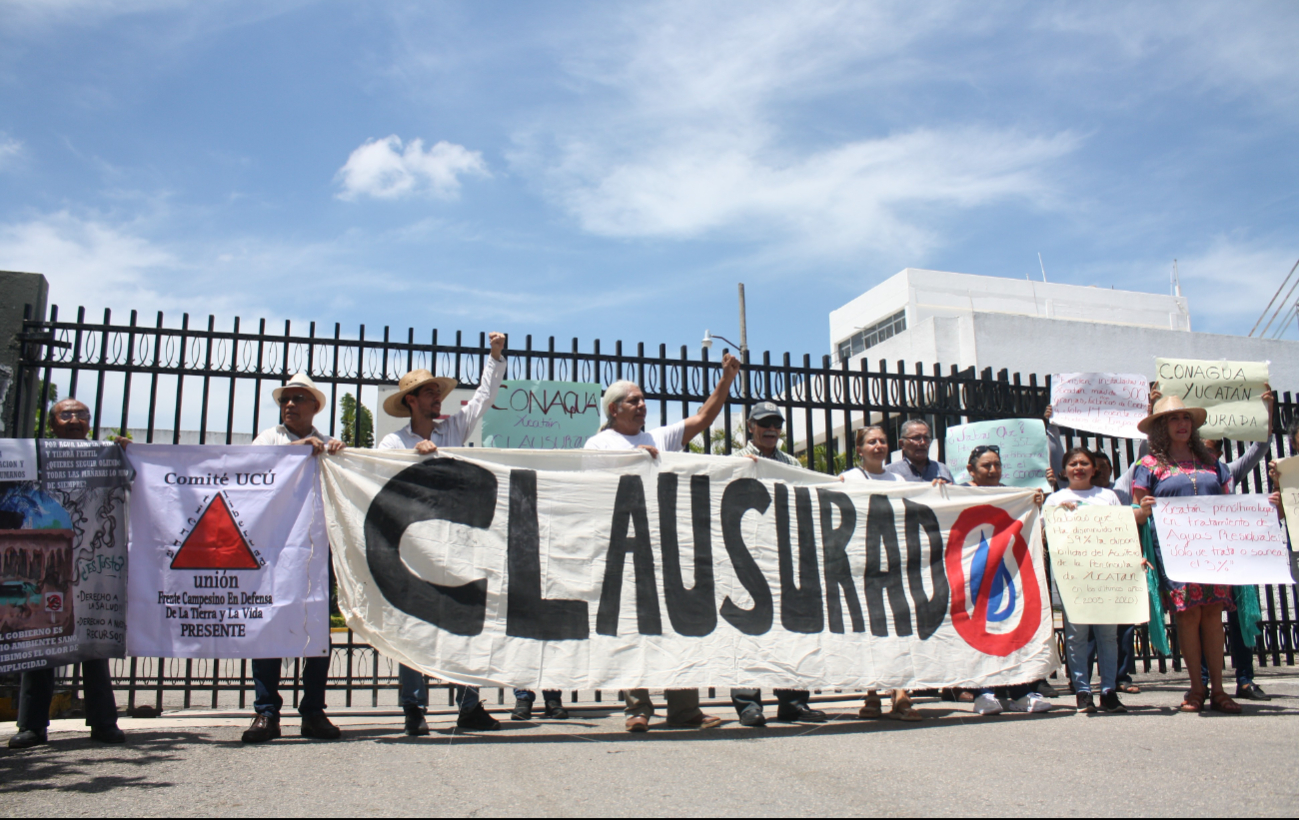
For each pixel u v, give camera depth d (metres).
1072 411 7.10
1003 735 4.57
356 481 4.86
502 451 5.06
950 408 7.62
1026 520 5.79
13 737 4.48
